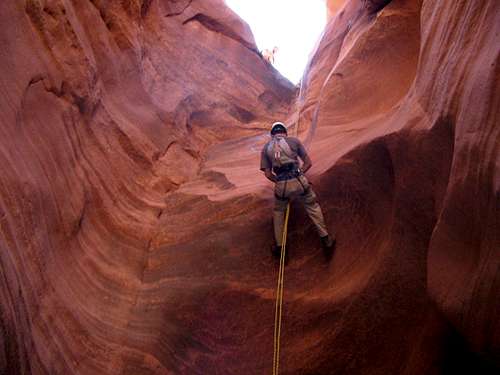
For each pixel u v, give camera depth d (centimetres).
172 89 794
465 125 310
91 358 401
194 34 944
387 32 650
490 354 303
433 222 392
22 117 389
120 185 551
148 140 646
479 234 301
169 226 562
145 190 598
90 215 481
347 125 628
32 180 374
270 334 465
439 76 382
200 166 746
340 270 475
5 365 275
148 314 470
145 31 768
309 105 840
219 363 458
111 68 600
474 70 316
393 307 422
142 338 450
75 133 477
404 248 416
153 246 544
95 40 567
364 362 432
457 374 385
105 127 556
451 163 358
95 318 429
